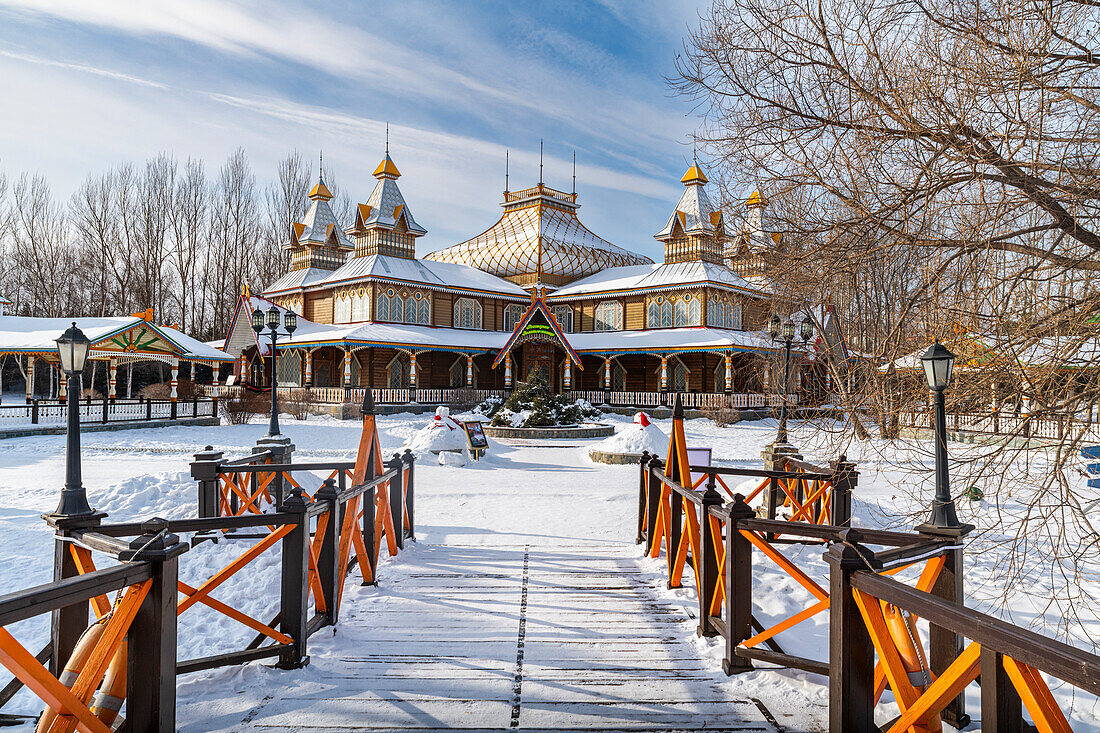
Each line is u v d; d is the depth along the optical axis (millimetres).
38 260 51812
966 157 5594
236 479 8906
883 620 3123
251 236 57938
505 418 26719
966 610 2516
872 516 10805
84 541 3672
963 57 5945
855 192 6480
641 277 43500
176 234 55906
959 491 6977
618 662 4852
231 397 31969
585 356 44219
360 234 45125
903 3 6395
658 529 7684
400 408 35344
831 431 7059
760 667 4723
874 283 6906
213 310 57812
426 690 4371
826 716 4086
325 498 5359
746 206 8125
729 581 4672
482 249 51594
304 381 40594
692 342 37469
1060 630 6105
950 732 3898
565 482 14844
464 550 8289
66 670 2975
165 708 3193
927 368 4215
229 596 6570
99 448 20453
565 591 6562
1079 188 5250
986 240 5570
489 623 5641
